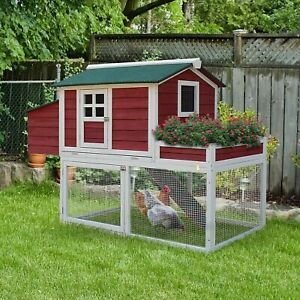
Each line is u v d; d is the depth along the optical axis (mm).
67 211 4473
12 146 6328
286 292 3184
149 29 10758
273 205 5211
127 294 3146
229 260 3672
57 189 5711
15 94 6324
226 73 5512
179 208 4078
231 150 3988
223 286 3258
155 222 4113
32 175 5902
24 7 6156
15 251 3762
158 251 3822
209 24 10891
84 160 4316
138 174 4109
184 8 11484
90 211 4426
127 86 4047
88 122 4266
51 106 4488
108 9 7250
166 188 4086
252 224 4418
